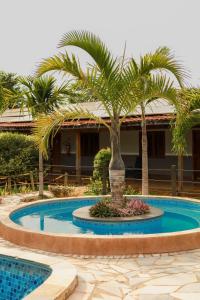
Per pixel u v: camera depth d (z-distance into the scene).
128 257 6.48
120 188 8.69
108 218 8.27
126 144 18.39
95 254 6.63
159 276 5.49
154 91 8.54
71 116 8.92
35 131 9.08
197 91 11.55
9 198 13.19
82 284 5.19
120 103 8.52
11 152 15.51
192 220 8.99
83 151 20.05
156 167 17.44
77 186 15.85
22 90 12.92
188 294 4.82
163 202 10.88
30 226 8.54
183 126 11.85
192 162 16.25
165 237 6.67
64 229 8.23
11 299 5.66
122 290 4.98
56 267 5.40
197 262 6.12
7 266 5.96
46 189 15.40
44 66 8.33
